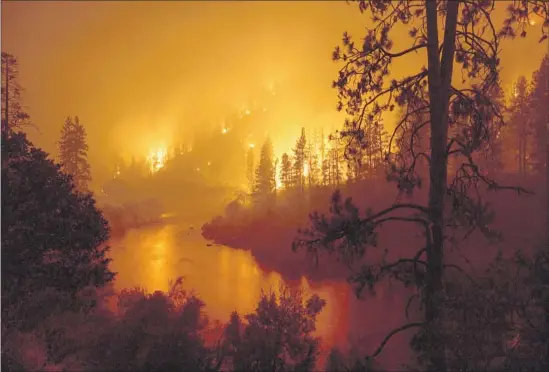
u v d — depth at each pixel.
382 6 6.76
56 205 8.83
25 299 8.27
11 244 8.23
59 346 7.25
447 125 6.36
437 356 5.50
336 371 6.63
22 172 8.62
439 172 6.26
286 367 7.51
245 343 7.50
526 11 6.62
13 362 7.02
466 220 5.96
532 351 5.88
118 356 6.89
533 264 6.27
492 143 6.57
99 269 9.10
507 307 5.38
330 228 6.25
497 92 6.73
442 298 5.57
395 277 6.29
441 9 6.82
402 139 7.07
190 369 6.81
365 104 6.91
